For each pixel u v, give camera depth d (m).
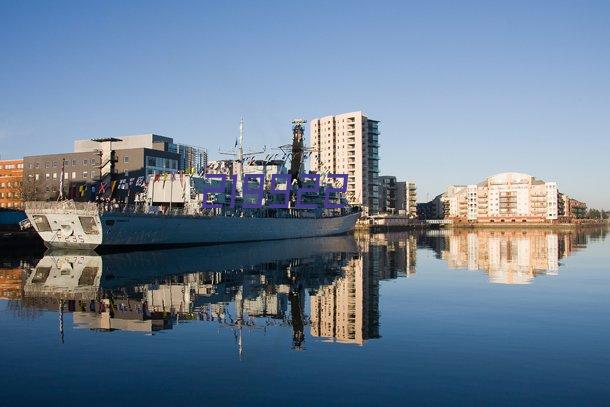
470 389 16.33
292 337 23.27
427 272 52.44
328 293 37.09
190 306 31.34
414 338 22.98
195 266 55.66
